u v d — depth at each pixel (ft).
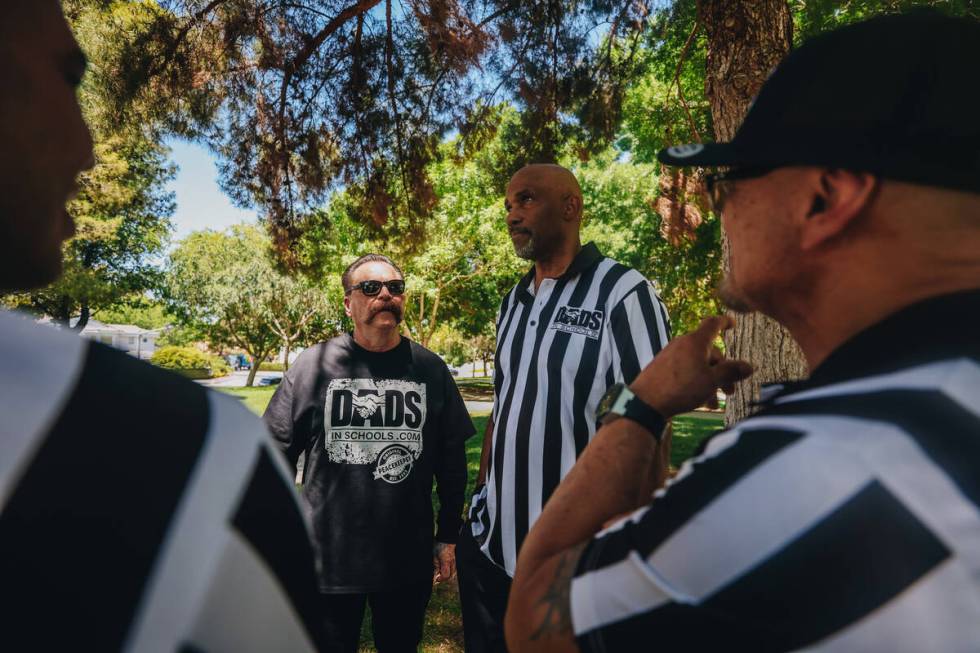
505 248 67.92
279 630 1.30
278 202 18.51
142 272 85.46
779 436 1.65
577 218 7.59
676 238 11.91
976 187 1.69
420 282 67.15
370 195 19.45
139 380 1.32
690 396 2.69
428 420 8.28
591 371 6.78
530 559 2.33
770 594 1.52
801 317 2.08
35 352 1.22
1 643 0.97
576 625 1.89
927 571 1.37
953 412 1.49
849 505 1.46
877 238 1.81
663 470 3.14
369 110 18.17
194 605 1.12
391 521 7.88
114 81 15.38
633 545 1.83
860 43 1.86
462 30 16.20
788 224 1.98
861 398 1.61
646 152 45.62
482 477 8.05
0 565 0.99
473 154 20.62
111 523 1.09
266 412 8.29
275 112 17.53
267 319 111.34
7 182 1.31
